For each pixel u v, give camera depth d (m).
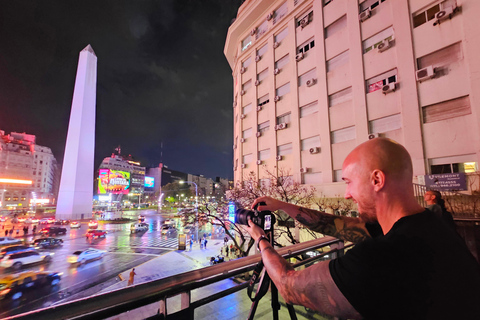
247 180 17.59
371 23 11.59
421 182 9.00
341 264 0.63
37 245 22.84
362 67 11.70
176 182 93.94
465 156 8.57
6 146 81.12
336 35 13.14
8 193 79.00
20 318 0.72
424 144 9.48
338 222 1.23
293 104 15.12
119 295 0.91
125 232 33.97
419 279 0.56
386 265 0.58
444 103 9.17
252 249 15.83
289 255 1.72
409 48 10.09
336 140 12.75
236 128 21.94
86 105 42.59
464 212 7.57
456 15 9.04
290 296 0.71
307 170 13.82
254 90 18.53
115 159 106.62
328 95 13.24
